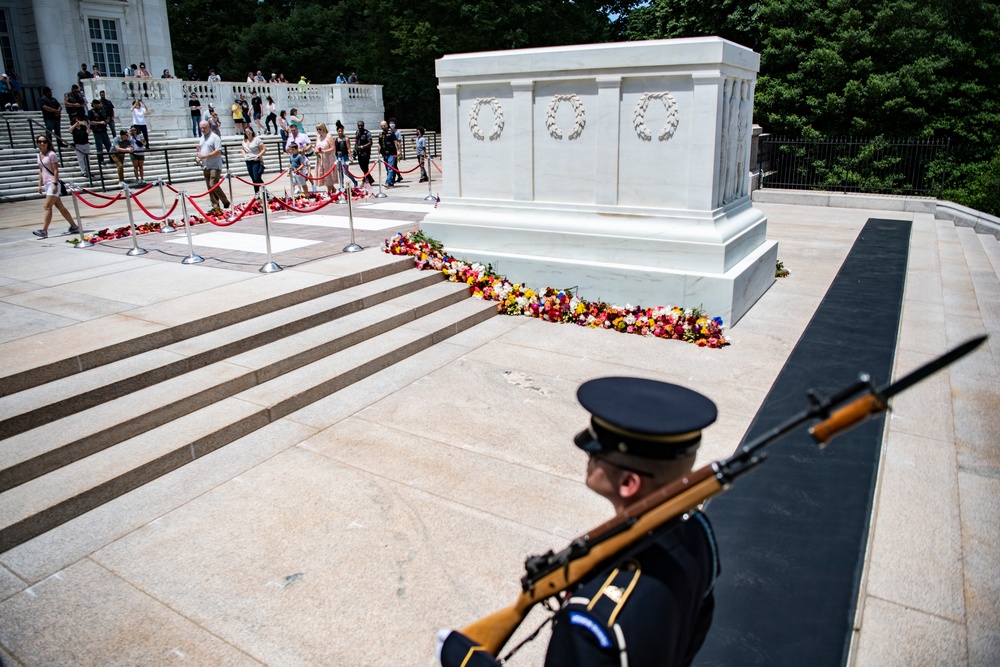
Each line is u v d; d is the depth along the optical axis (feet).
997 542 13.58
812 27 71.51
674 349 25.20
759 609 11.09
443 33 122.01
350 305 26.30
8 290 26.53
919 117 67.00
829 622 10.79
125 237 37.65
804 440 16.94
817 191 65.82
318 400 21.47
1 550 14.39
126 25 105.19
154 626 12.39
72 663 11.58
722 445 18.04
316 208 35.32
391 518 15.47
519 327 28.07
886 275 33.63
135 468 16.67
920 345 24.26
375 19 132.05
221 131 97.91
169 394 19.38
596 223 28.99
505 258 30.58
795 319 27.89
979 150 69.15
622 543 5.31
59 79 98.32
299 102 108.58
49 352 19.69
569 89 28.50
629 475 5.63
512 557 14.14
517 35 117.19
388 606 12.80
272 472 17.44
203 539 14.83
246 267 29.68
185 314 23.00
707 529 6.01
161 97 89.15
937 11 67.31
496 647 6.09
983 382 21.61
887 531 13.94
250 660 11.62
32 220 47.52
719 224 27.50
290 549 14.46
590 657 5.01
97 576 13.71
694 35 83.20
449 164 32.12
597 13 134.82
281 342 23.38
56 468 16.52
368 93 116.57
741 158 31.60
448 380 22.89
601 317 27.81
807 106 71.97
